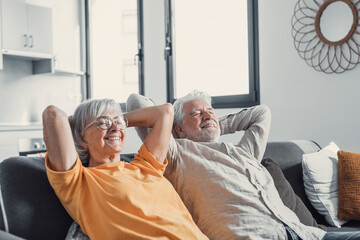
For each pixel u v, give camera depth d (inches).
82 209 52.1
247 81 150.0
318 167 84.6
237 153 71.7
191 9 167.6
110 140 59.4
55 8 203.3
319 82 122.1
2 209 51.7
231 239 61.1
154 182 57.8
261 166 75.0
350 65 114.5
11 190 53.4
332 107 119.2
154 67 179.8
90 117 59.1
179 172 66.1
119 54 203.5
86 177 53.8
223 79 157.8
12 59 189.5
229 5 154.7
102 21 210.8
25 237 52.0
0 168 55.7
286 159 88.1
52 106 52.6
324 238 64.5
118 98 204.8
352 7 112.8
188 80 169.8
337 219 80.7
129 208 52.2
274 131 134.3
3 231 48.6
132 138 181.8
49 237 54.2
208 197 64.0
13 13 174.2
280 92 132.4
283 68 131.4
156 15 178.1
